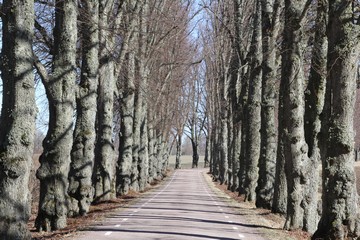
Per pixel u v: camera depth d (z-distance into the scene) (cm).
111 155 2466
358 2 1369
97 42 1869
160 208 2283
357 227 1241
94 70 1861
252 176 2894
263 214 2106
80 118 1852
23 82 1000
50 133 1505
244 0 3359
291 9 1628
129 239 1286
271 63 2345
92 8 1866
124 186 3134
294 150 1641
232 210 2288
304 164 1641
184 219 1833
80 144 1841
